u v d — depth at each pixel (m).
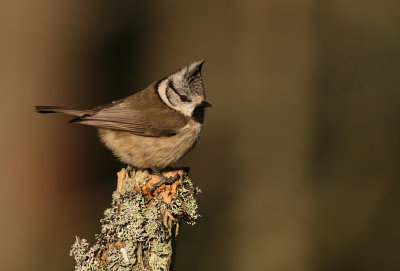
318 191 14.28
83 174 13.27
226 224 14.05
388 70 15.66
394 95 15.33
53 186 12.99
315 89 15.80
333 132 15.17
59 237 12.82
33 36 12.87
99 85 14.11
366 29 16.00
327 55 16.06
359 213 13.82
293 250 13.44
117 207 6.11
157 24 15.70
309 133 15.24
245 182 14.82
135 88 14.86
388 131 14.91
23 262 12.38
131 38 15.07
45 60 13.05
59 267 12.41
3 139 12.63
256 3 16.50
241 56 16.45
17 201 12.68
